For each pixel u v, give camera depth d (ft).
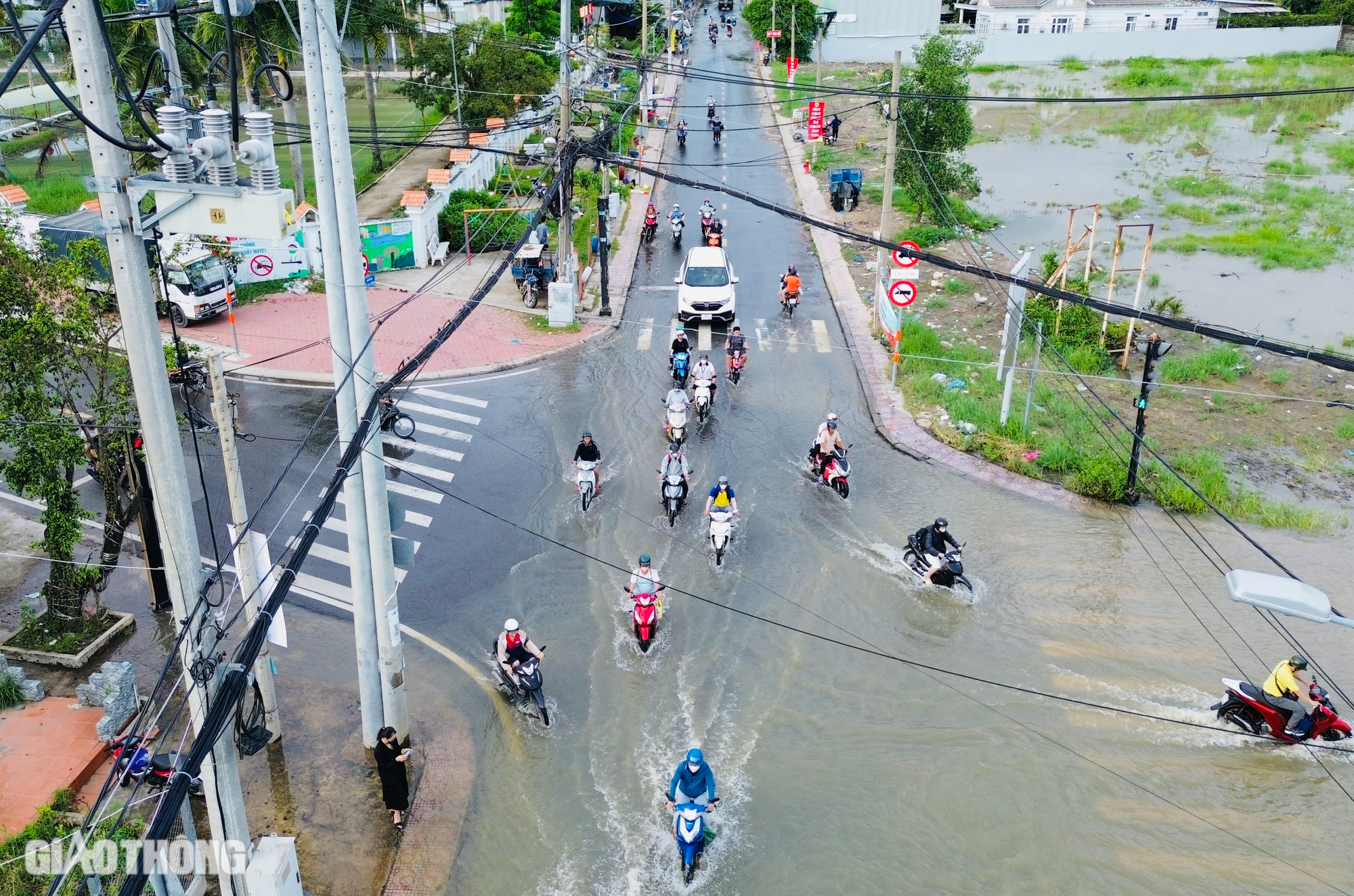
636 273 109.50
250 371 79.41
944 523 53.26
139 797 38.06
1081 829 38.17
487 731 43.06
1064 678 46.60
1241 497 62.34
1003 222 125.18
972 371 81.61
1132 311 37.32
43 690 44.21
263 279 100.53
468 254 105.19
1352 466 67.67
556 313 91.81
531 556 56.29
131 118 54.80
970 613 51.49
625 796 39.42
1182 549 57.67
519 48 144.87
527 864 36.22
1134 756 41.88
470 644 48.83
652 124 177.68
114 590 52.47
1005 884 35.65
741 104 198.90
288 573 24.39
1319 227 121.19
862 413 75.61
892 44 240.12
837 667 47.32
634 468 66.44
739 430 72.33
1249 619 51.11
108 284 47.14
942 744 42.42
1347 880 35.88
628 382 80.64
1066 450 66.39
